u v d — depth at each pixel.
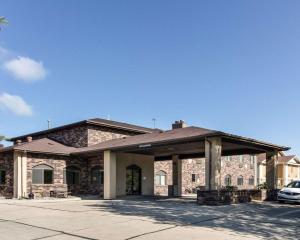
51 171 27.22
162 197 27.33
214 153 19.44
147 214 14.99
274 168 25.03
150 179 30.80
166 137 23.16
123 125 34.59
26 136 35.78
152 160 31.23
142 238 10.12
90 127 30.98
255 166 49.50
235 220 13.53
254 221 13.41
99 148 26.17
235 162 45.34
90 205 19.03
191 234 10.65
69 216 14.48
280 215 15.23
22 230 11.41
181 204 19.67
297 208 18.12
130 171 29.09
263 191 22.81
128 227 11.82
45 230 11.39
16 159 25.52
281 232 11.38
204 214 15.00
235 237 10.34
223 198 19.36
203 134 19.67
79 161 29.17
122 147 24.08
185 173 37.31
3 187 26.81
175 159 30.33
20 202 21.03
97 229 11.49
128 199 24.59
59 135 33.28
